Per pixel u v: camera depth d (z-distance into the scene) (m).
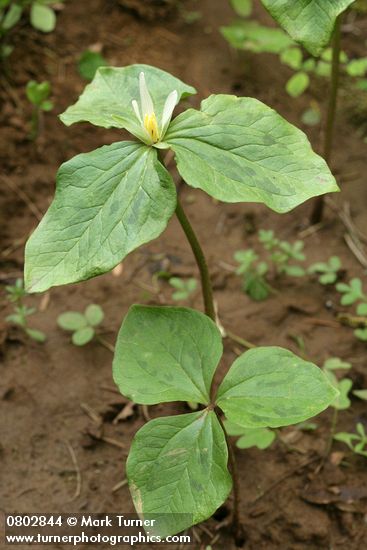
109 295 0.97
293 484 0.83
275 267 0.99
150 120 0.70
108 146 0.71
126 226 0.68
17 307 0.94
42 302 0.96
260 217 1.04
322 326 0.94
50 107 1.05
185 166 0.69
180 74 1.17
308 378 0.69
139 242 0.68
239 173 0.69
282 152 0.70
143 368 0.70
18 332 0.92
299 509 0.81
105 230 0.68
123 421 0.87
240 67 1.19
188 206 1.05
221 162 0.70
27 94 1.06
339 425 0.86
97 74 0.77
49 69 1.14
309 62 1.08
